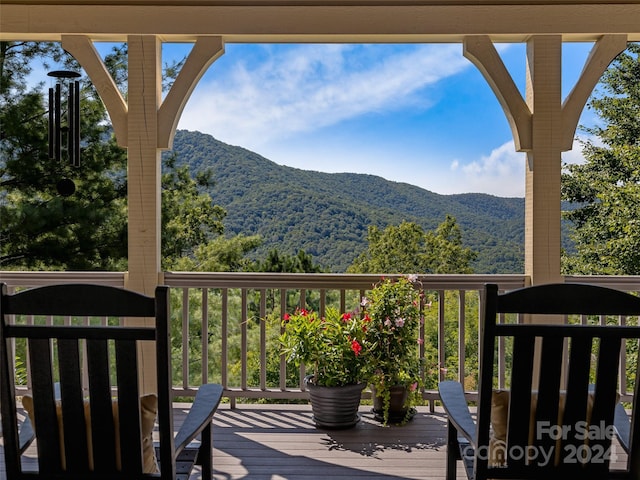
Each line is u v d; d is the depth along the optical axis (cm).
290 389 407
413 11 393
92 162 998
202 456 234
